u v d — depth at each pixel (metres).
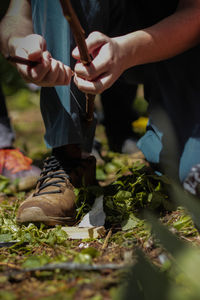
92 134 1.56
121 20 1.50
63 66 1.15
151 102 1.34
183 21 1.20
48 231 1.36
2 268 1.10
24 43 1.17
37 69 1.09
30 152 2.79
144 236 1.26
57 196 1.40
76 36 0.99
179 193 1.26
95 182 1.66
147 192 1.50
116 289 0.93
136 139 2.42
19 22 1.33
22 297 0.93
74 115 1.35
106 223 1.41
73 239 1.32
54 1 1.29
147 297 0.85
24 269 1.03
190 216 1.21
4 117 2.16
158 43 1.17
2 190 1.96
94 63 1.07
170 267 1.02
